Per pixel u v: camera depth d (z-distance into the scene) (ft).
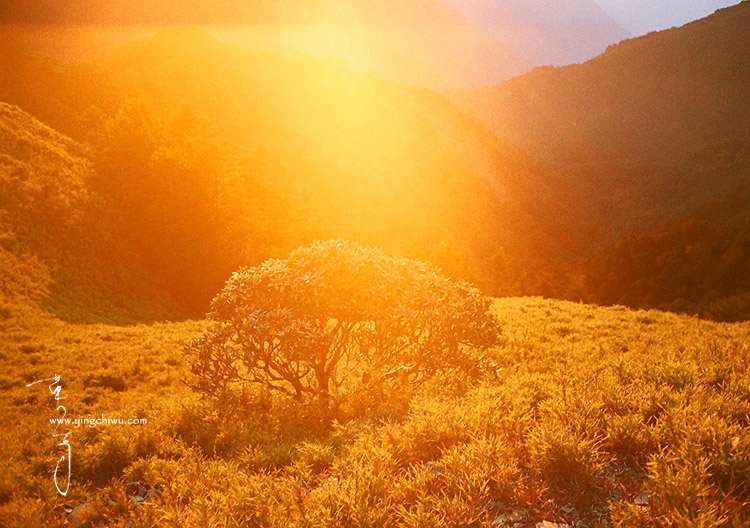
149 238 177.17
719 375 22.15
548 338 55.11
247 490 16.12
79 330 85.30
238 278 33.60
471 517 13.11
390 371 34.68
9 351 65.31
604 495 13.73
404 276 33.63
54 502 18.56
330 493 14.87
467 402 23.16
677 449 14.48
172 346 68.49
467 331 33.09
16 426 36.27
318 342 29.48
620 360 25.77
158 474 19.83
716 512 11.76
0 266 112.78
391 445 18.54
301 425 26.45
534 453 15.35
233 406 30.09
